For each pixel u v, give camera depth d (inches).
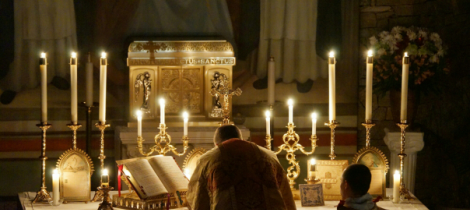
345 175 110.2
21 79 210.7
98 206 142.6
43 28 210.1
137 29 215.0
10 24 207.6
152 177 136.9
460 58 209.8
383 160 150.6
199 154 152.4
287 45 223.0
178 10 215.9
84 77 214.2
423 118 232.5
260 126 225.0
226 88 150.3
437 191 229.0
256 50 222.4
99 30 213.5
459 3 208.2
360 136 230.4
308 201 143.6
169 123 201.8
